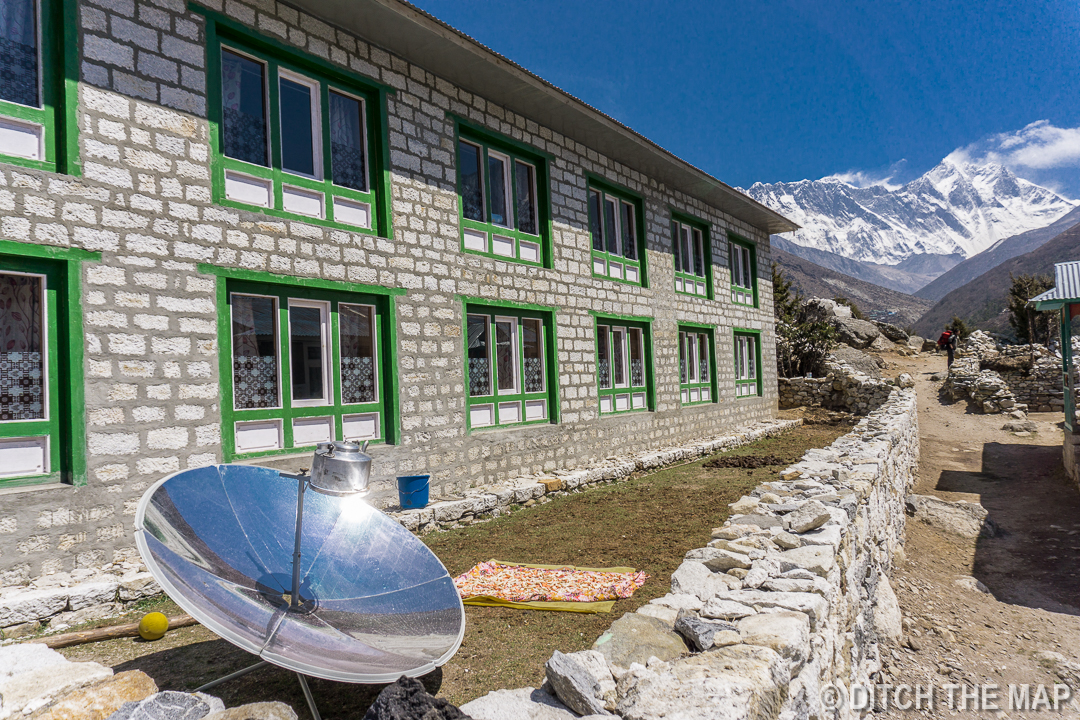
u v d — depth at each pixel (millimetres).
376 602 3904
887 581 7105
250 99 7609
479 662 4336
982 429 19125
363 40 8766
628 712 2449
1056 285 13344
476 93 10648
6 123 5730
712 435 18000
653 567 6586
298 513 3625
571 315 12641
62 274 5973
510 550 7434
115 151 6254
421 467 9219
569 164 12875
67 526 5793
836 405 23922
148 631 4734
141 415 6324
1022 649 6195
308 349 8094
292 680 4051
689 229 18000
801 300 37031
